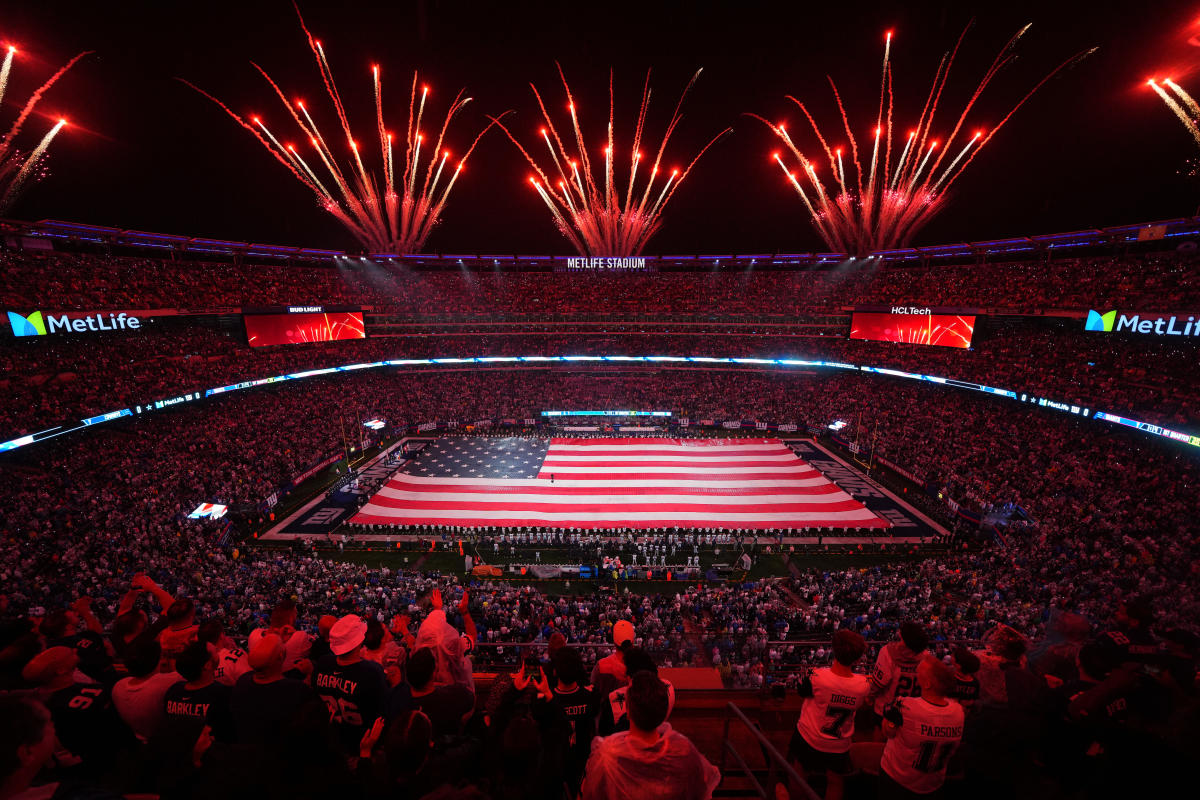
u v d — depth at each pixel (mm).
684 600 26562
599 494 42656
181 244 49750
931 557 33844
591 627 23812
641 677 3191
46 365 36719
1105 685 4094
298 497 41500
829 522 38156
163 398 40188
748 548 35281
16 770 2512
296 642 6094
